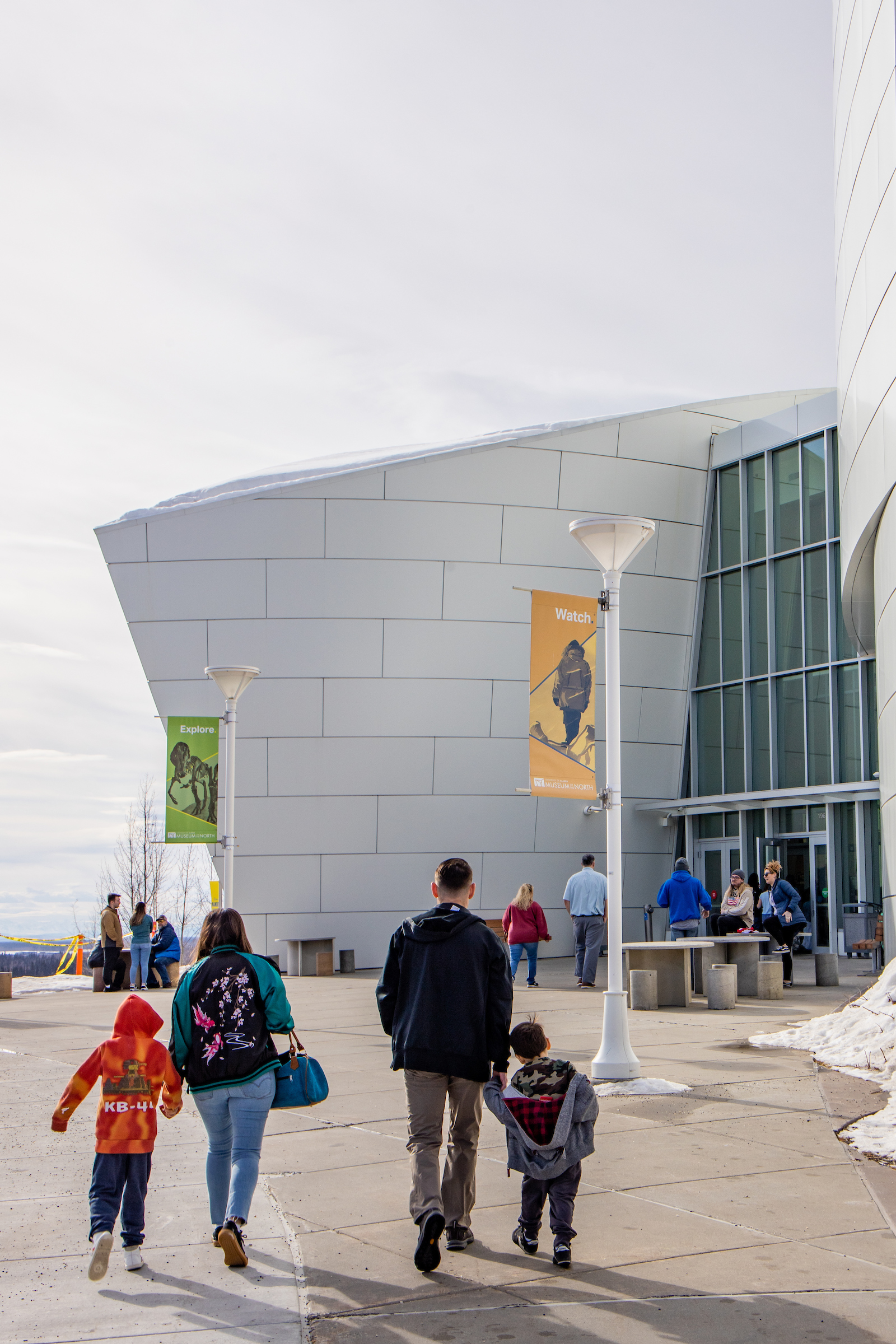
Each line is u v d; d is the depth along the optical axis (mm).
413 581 27781
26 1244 5883
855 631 24406
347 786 27625
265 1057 5469
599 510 28812
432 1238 5117
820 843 26297
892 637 17484
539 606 12312
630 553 11094
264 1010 5535
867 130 17016
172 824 21047
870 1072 9953
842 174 20031
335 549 27625
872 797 24672
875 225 16484
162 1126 9125
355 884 27562
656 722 29688
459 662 27984
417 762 27828
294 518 27625
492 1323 4590
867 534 19109
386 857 27656
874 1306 4703
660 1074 10180
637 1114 8617
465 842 27938
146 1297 4984
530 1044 5477
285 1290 5027
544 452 28312
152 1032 5605
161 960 23812
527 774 28312
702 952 17500
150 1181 7191
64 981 29109
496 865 28062
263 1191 6766
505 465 28078
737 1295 4867
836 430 26688
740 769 28438
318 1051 12625
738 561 29062
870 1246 5500
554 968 25219
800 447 27625
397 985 5648
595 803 28781
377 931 27516
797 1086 9492
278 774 27609
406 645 27797
